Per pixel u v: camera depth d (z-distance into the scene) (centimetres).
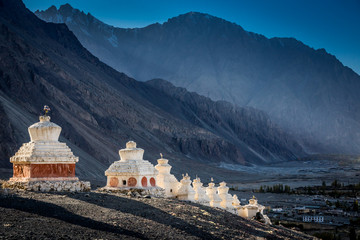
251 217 4653
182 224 2728
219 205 4675
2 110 13988
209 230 2770
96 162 17675
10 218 2230
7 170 11988
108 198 3036
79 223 2333
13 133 13950
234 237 2798
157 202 3231
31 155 2980
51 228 2172
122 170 3694
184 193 4359
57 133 3148
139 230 2405
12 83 19100
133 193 3512
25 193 2789
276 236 3325
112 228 2350
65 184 3052
